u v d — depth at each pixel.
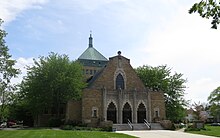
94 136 31.36
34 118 67.75
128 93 61.53
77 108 57.94
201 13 8.20
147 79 73.75
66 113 57.59
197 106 80.06
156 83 72.56
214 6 8.02
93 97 57.72
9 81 49.34
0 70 47.66
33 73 57.91
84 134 34.03
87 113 56.41
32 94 56.66
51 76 56.75
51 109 64.06
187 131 46.78
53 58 58.72
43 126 60.84
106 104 58.72
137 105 61.84
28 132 35.66
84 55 87.69
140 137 32.41
